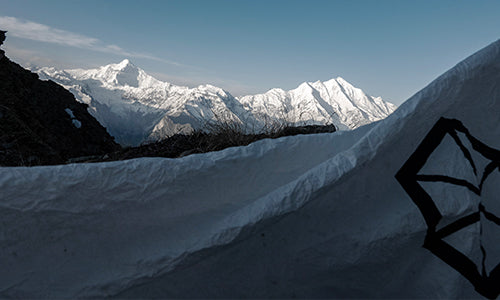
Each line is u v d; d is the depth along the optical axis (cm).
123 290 109
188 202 119
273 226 116
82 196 109
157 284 113
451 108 129
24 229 104
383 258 120
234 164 126
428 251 121
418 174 124
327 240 119
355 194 121
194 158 123
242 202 126
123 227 113
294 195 112
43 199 105
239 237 110
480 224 117
